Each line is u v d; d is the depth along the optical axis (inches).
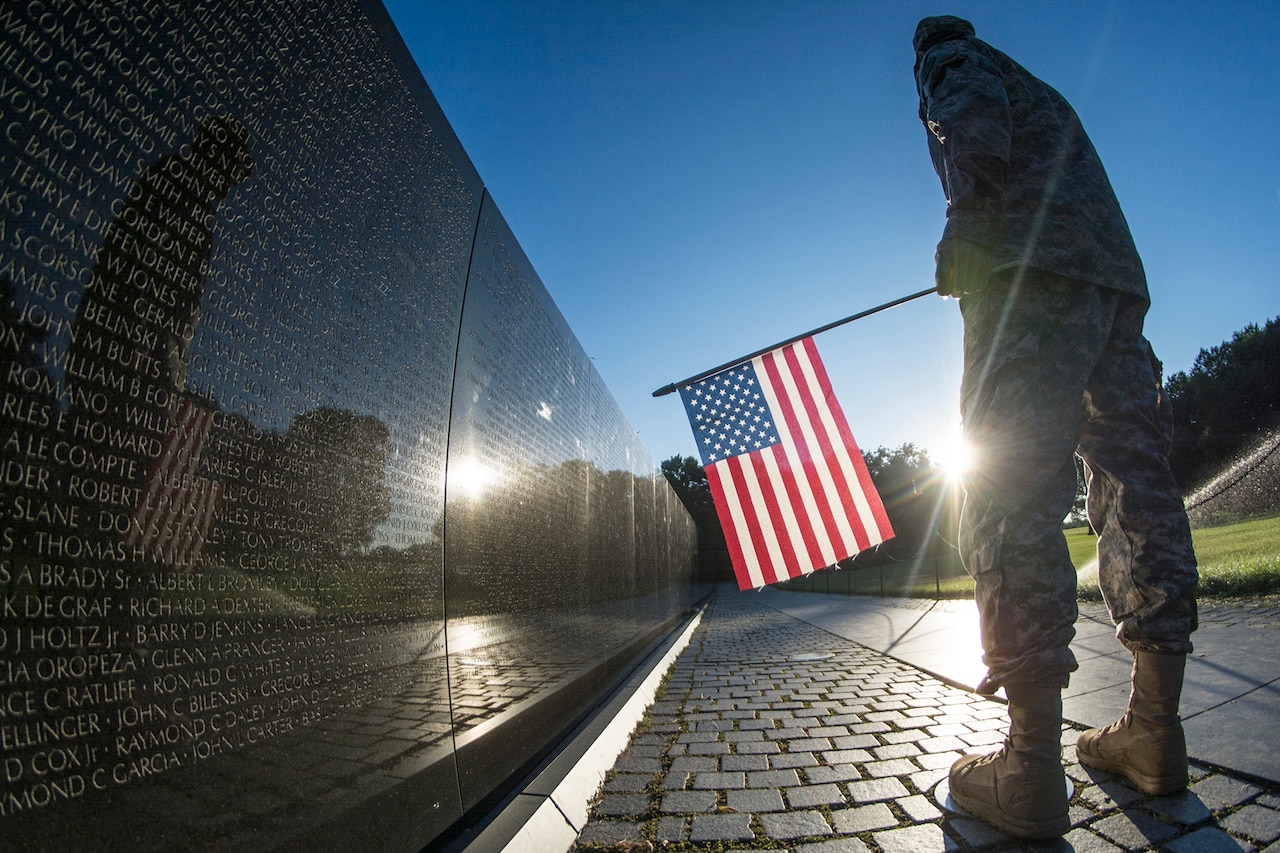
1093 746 85.8
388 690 69.1
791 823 81.2
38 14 38.2
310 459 61.0
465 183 112.4
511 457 126.3
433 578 85.2
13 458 34.3
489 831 73.8
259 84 57.9
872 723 131.3
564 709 136.2
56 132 38.7
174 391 45.8
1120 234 81.7
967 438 78.7
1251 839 63.7
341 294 69.2
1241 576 232.5
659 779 104.0
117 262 42.2
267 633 51.9
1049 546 70.7
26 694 33.3
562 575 155.6
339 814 56.6
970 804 77.0
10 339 34.9
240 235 54.1
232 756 46.2
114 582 39.3
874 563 1301.7
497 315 125.0
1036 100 87.1
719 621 526.6
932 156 92.5
